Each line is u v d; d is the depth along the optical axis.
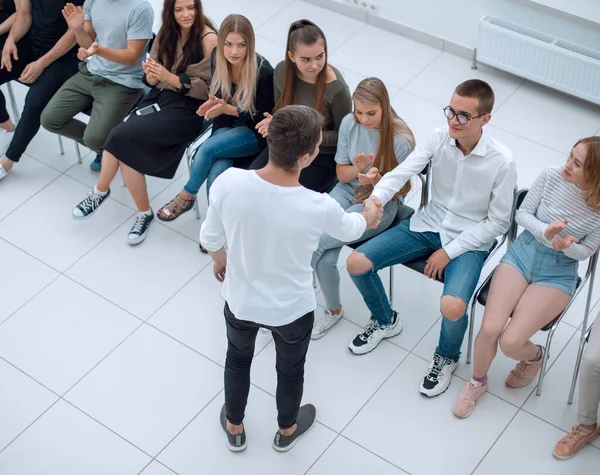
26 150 4.79
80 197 4.53
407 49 5.31
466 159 3.30
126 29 4.18
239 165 4.05
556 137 4.69
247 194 2.55
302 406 3.52
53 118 4.36
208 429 3.51
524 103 4.90
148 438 3.49
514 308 3.29
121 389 3.66
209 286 4.07
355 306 3.95
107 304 4.00
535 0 4.67
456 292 3.29
